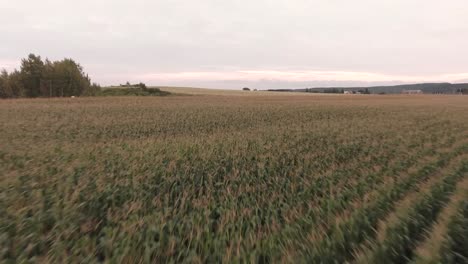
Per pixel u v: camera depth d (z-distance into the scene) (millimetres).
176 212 5828
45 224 5121
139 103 45969
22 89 71562
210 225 5059
